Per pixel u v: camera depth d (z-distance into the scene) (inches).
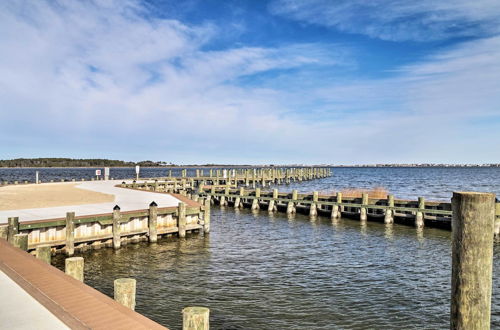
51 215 807.1
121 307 250.8
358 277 613.3
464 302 191.2
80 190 1565.0
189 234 973.2
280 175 3489.2
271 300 509.7
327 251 797.2
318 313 467.5
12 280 329.4
